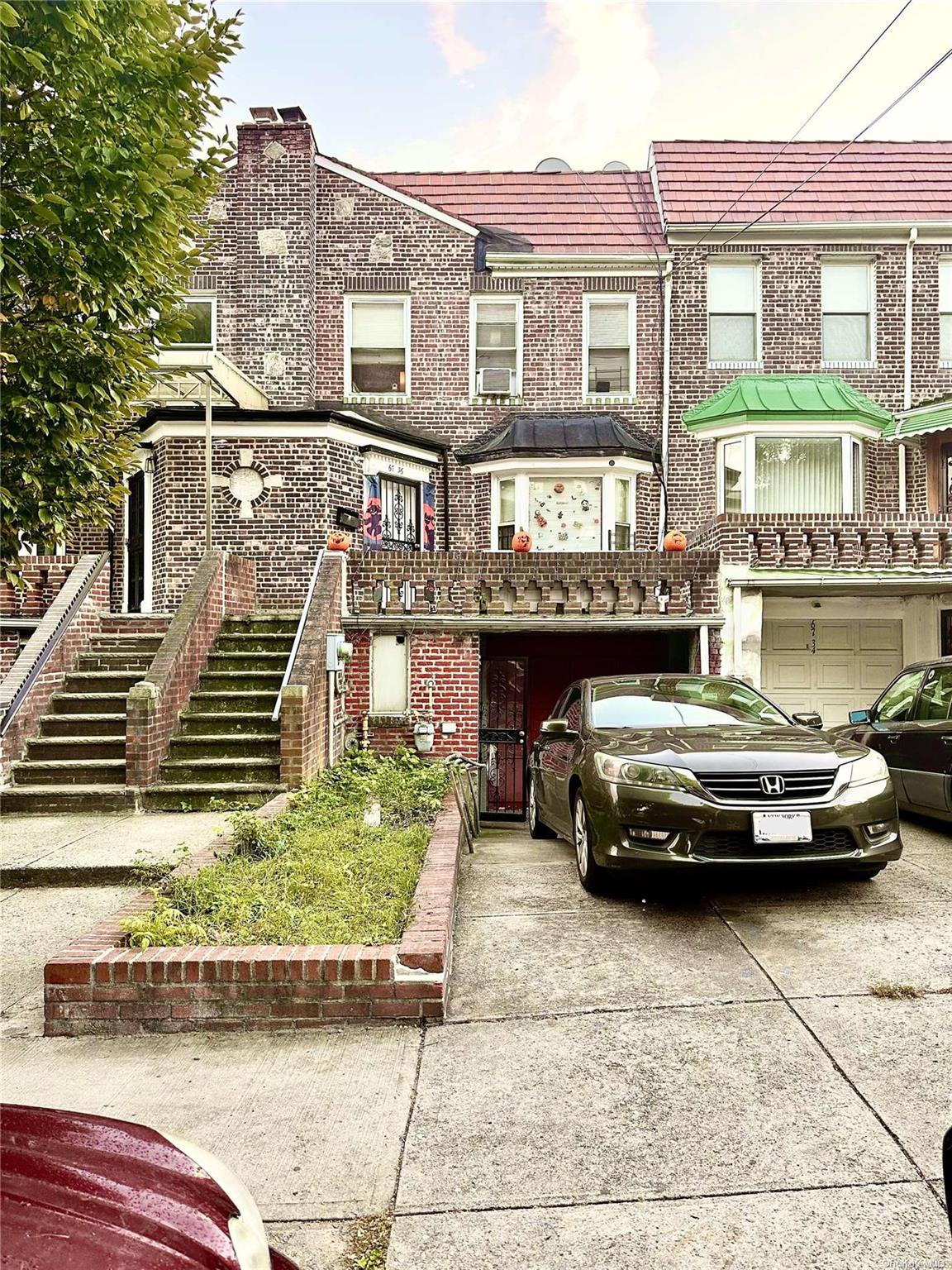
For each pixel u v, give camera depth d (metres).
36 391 4.08
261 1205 2.60
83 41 3.64
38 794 7.69
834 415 13.42
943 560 10.17
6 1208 1.62
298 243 14.48
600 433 14.10
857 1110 3.04
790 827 4.99
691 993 4.08
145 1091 3.27
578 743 6.50
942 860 6.57
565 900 5.73
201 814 7.60
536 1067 3.41
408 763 9.00
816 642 12.02
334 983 3.82
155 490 12.59
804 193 15.83
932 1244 2.37
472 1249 2.40
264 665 9.48
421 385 14.98
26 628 9.80
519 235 15.68
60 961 3.79
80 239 3.91
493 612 10.32
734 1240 2.41
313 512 12.38
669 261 14.90
